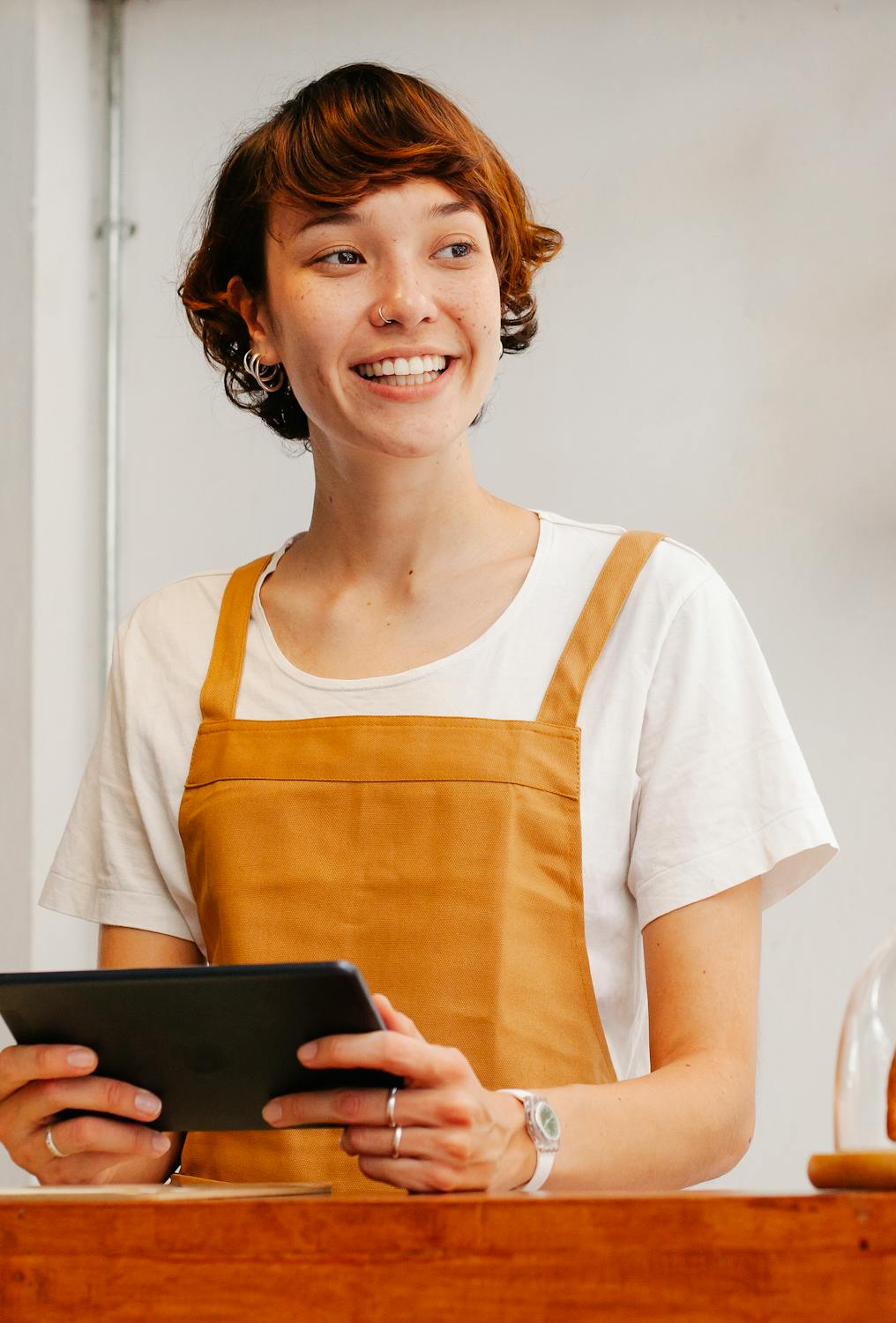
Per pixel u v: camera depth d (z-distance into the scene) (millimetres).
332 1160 1479
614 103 2982
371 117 1606
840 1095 1006
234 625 1726
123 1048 1116
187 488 3158
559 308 2953
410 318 1552
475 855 1515
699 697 1562
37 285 3164
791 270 2877
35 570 3125
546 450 2926
